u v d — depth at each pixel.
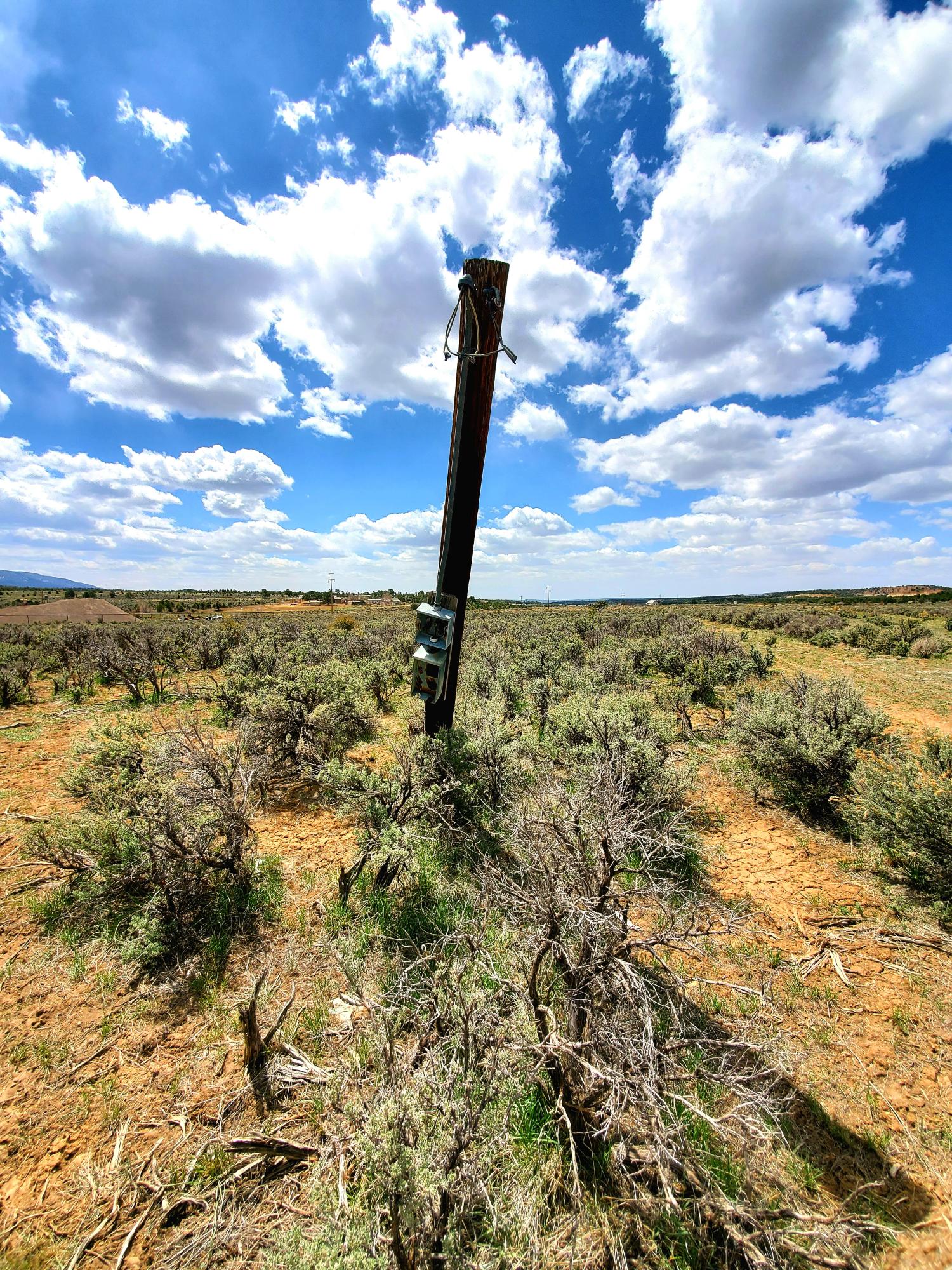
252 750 5.78
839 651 17.53
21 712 8.73
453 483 4.51
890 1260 1.74
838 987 2.94
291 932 3.30
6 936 3.26
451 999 2.11
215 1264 1.69
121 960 3.03
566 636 17.78
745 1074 1.90
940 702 9.83
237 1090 2.27
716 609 41.56
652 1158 1.80
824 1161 2.05
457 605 4.76
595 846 2.48
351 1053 2.23
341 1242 1.53
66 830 3.69
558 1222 1.81
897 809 3.91
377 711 8.96
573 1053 1.85
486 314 4.14
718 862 4.25
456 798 4.51
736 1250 1.71
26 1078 2.33
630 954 2.36
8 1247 1.74
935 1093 2.32
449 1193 1.53
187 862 3.51
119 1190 1.90
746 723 5.74
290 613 41.81
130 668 9.70
